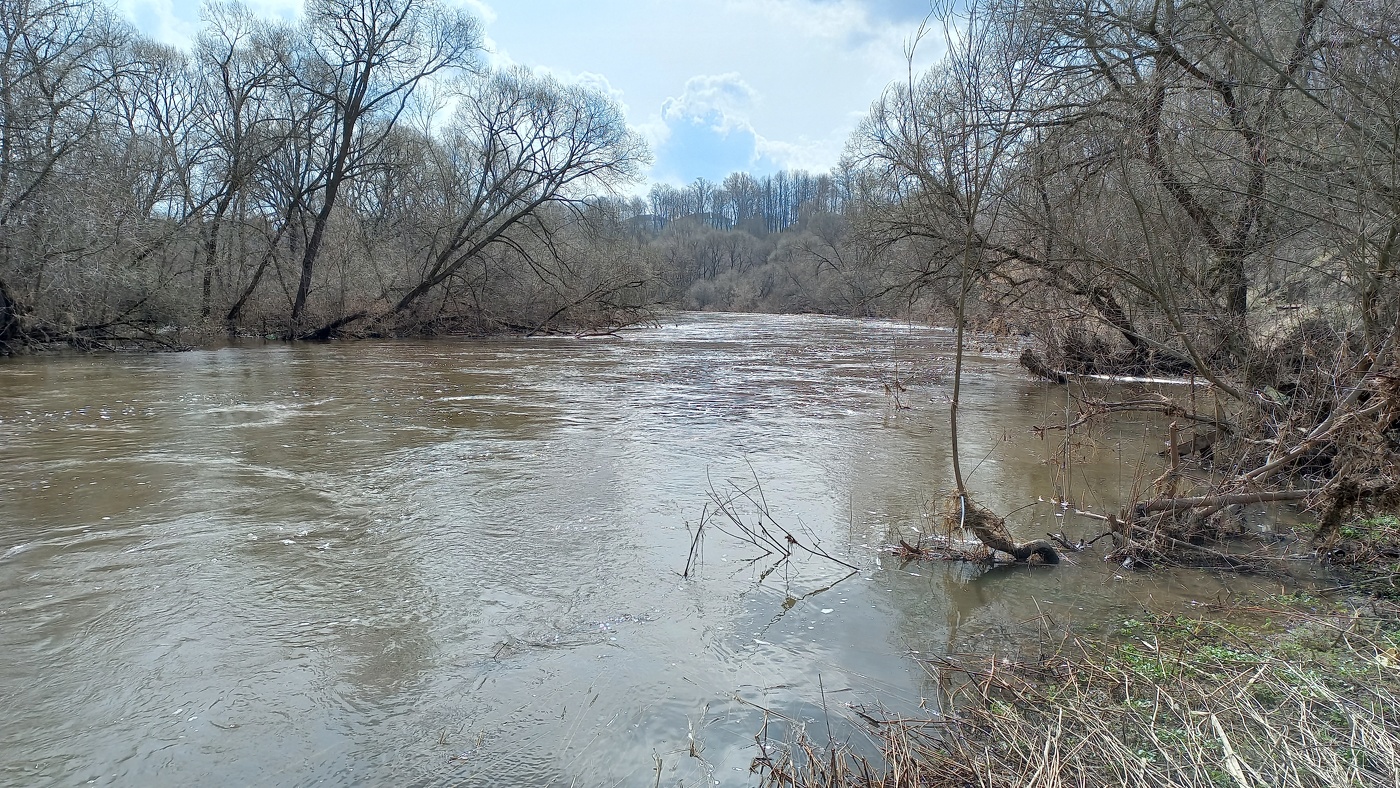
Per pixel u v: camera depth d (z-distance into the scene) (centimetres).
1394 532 550
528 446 919
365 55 2688
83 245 1955
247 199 2756
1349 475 531
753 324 4297
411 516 649
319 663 409
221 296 2784
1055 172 991
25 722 355
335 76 2712
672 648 427
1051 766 297
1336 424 546
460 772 322
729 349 2458
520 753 334
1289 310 828
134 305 2203
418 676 396
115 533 601
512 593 498
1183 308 824
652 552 570
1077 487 746
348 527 620
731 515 618
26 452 871
